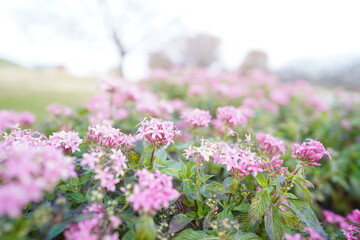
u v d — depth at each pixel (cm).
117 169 146
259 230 179
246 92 650
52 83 1257
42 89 993
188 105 505
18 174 105
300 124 515
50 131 299
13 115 310
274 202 179
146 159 185
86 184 172
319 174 366
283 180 182
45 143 169
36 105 655
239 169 166
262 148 221
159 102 376
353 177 410
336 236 197
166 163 192
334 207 428
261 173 189
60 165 124
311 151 175
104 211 141
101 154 151
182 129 314
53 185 145
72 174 132
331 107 637
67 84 1280
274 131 407
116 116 361
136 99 385
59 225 137
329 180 442
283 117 612
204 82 673
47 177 115
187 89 615
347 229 208
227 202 183
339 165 411
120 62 1603
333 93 755
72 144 171
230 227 154
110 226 137
